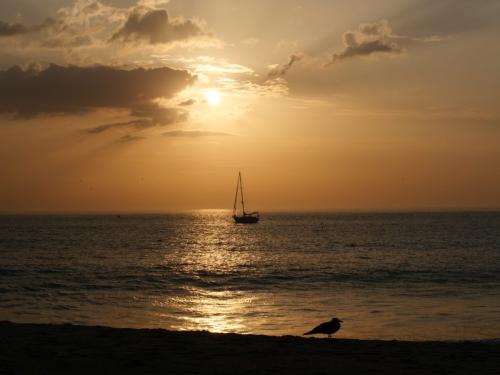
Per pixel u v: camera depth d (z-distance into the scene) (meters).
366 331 23.69
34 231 169.50
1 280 46.22
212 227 197.75
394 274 50.69
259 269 57.31
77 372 12.41
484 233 137.88
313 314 28.56
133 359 13.84
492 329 23.94
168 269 57.75
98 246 98.81
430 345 16.73
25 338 16.52
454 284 42.50
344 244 100.81
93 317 28.19
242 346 16.02
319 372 12.74
